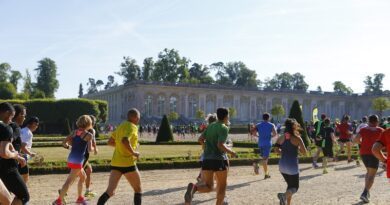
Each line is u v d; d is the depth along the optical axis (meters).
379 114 150.12
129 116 11.14
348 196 14.78
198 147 42.12
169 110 140.38
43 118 78.19
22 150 11.84
